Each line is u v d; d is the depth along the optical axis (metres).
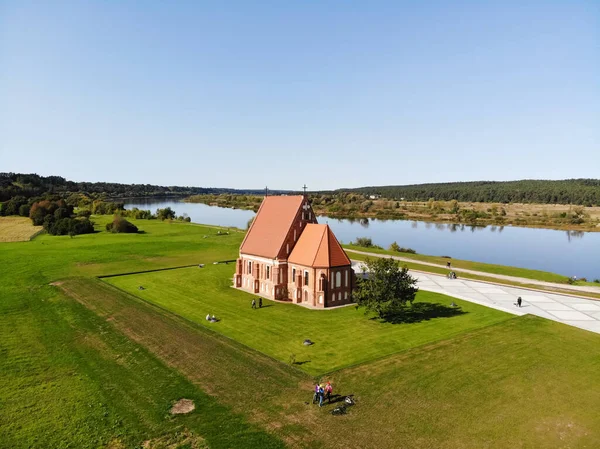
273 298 64.50
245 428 29.47
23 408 32.38
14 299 63.16
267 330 50.28
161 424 30.06
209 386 35.84
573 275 99.62
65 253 105.38
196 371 38.72
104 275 80.88
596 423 30.75
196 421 30.38
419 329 50.81
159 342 45.62
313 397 33.91
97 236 139.38
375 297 53.00
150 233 148.25
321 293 60.25
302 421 30.41
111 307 58.72
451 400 33.59
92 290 68.31
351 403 32.81
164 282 76.00
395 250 117.44
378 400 33.50
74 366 40.00
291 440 28.05
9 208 191.12
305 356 42.41
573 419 31.22
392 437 28.50
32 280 75.31
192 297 65.69
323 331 50.03
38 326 51.34
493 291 71.12
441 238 160.25
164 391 34.94
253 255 69.56
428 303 62.88
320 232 63.41
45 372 38.72
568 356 42.62
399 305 53.00
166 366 39.75
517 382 36.84
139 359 41.38
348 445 27.52
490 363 40.69
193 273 83.94
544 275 85.94
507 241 153.38
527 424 30.42
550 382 36.94
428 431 29.30
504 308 60.22
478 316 56.19
